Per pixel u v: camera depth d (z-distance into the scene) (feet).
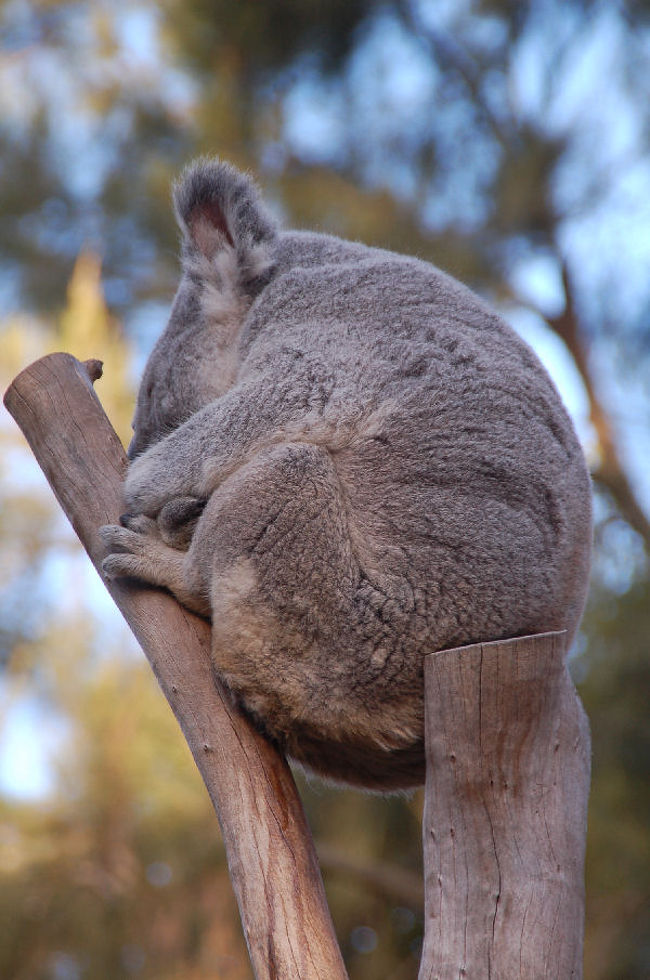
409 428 17.70
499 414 17.87
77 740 33.78
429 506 17.26
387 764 18.28
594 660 39.45
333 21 46.42
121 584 18.95
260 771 17.20
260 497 17.22
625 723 38.47
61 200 49.06
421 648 16.96
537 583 17.28
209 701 17.62
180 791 33.65
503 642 15.62
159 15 49.67
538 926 14.87
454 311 19.24
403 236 44.55
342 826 38.58
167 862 33.58
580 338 47.06
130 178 48.42
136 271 48.60
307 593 17.04
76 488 20.11
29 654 34.68
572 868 15.37
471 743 15.57
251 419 18.31
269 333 20.10
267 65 47.65
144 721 33.81
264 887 16.19
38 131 49.65
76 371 21.30
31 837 33.78
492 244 45.75
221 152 46.52
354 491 17.57
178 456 19.01
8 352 37.29
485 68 47.37
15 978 33.99
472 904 15.15
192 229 22.20
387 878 37.88
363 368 18.28
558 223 45.96
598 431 45.52
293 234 23.38
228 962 34.63
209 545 17.61
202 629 18.37
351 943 39.37
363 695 17.11
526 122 46.60
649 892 36.91
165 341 22.86
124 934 34.22
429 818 15.79
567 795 15.71
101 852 33.71
